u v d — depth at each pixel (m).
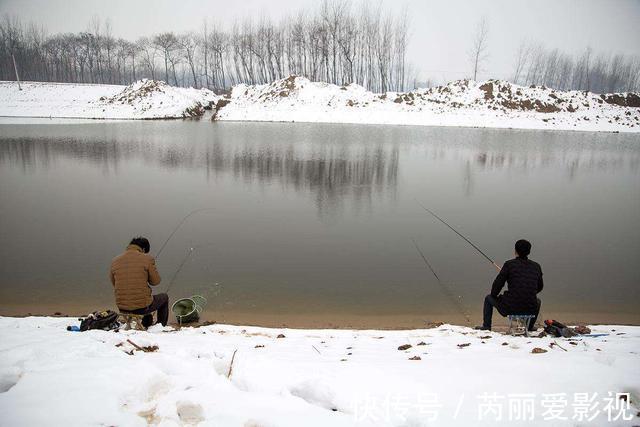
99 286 7.20
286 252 8.91
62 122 38.84
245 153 23.27
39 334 4.03
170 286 7.32
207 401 2.59
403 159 22.27
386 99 47.19
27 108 46.59
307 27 61.03
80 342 3.62
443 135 34.06
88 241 9.43
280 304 6.71
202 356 3.46
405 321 6.26
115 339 3.81
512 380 3.09
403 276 7.80
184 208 12.33
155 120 43.84
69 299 6.73
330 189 15.31
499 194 14.88
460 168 20.08
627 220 11.70
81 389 2.58
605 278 7.84
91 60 68.88
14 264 8.09
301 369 3.22
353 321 6.24
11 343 3.62
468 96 46.84
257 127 37.81
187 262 8.36
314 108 45.66
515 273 5.06
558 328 4.83
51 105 48.06
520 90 46.94
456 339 4.80
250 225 10.78
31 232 9.98
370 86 62.97
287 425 2.37
